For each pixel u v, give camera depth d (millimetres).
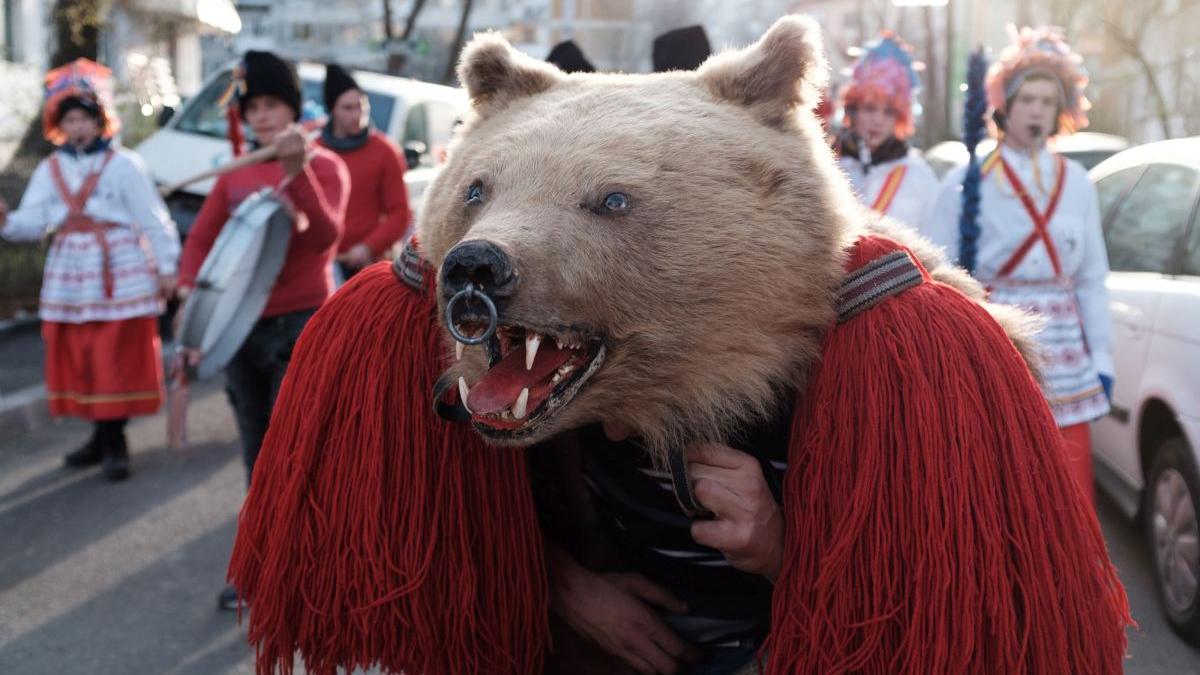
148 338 7004
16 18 17125
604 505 2295
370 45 26609
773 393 2047
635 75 2314
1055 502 1900
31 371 9680
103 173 6887
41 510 6555
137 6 19031
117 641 4875
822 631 1893
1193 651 4762
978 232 4500
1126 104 28469
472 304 1823
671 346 1958
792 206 2012
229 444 7883
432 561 2088
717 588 2275
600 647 2359
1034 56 4570
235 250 5078
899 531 1862
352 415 2107
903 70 5270
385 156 7082
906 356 1926
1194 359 4879
